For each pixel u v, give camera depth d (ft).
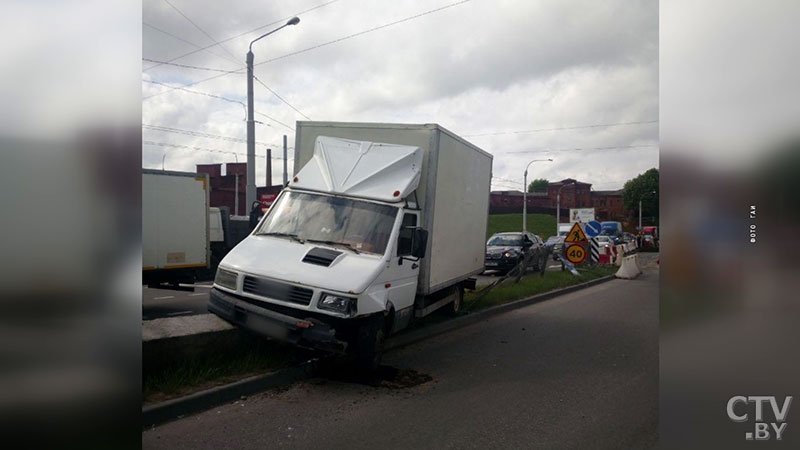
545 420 17.81
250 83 62.08
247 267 21.95
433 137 27.81
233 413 17.69
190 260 47.09
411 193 26.63
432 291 28.81
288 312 21.13
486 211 40.24
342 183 25.88
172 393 17.88
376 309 21.81
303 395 19.81
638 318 39.78
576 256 67.62
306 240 24.00
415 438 16.07
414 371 23.67
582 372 24.03
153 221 44.68
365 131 28.91
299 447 15.19
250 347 22.45
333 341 20.10
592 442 15.96
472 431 16.71
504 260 71.77
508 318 39.63
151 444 14.99
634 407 19.19
